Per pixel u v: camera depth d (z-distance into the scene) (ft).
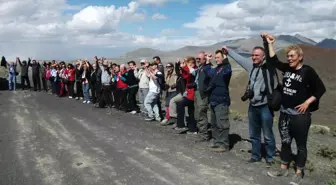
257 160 21.06
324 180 17.97
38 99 60.03
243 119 37.55
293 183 17.44
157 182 17.98
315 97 16.58
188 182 17.90
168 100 33.91
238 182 17.74
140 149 24.85
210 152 23.68
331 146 25.49
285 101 17.60
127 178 18.71
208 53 25.32
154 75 35.94
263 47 19.66
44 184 18.11
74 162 21.93
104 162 21.80
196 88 26.61
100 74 48.19
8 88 81.25
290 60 17.01
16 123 36.24
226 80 23.15
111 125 34.63
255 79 19.93
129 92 42.68
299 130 17.24
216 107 23.49
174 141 27.17
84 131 31.76
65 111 45.06
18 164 21.68
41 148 25.59
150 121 36.63
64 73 62.34
